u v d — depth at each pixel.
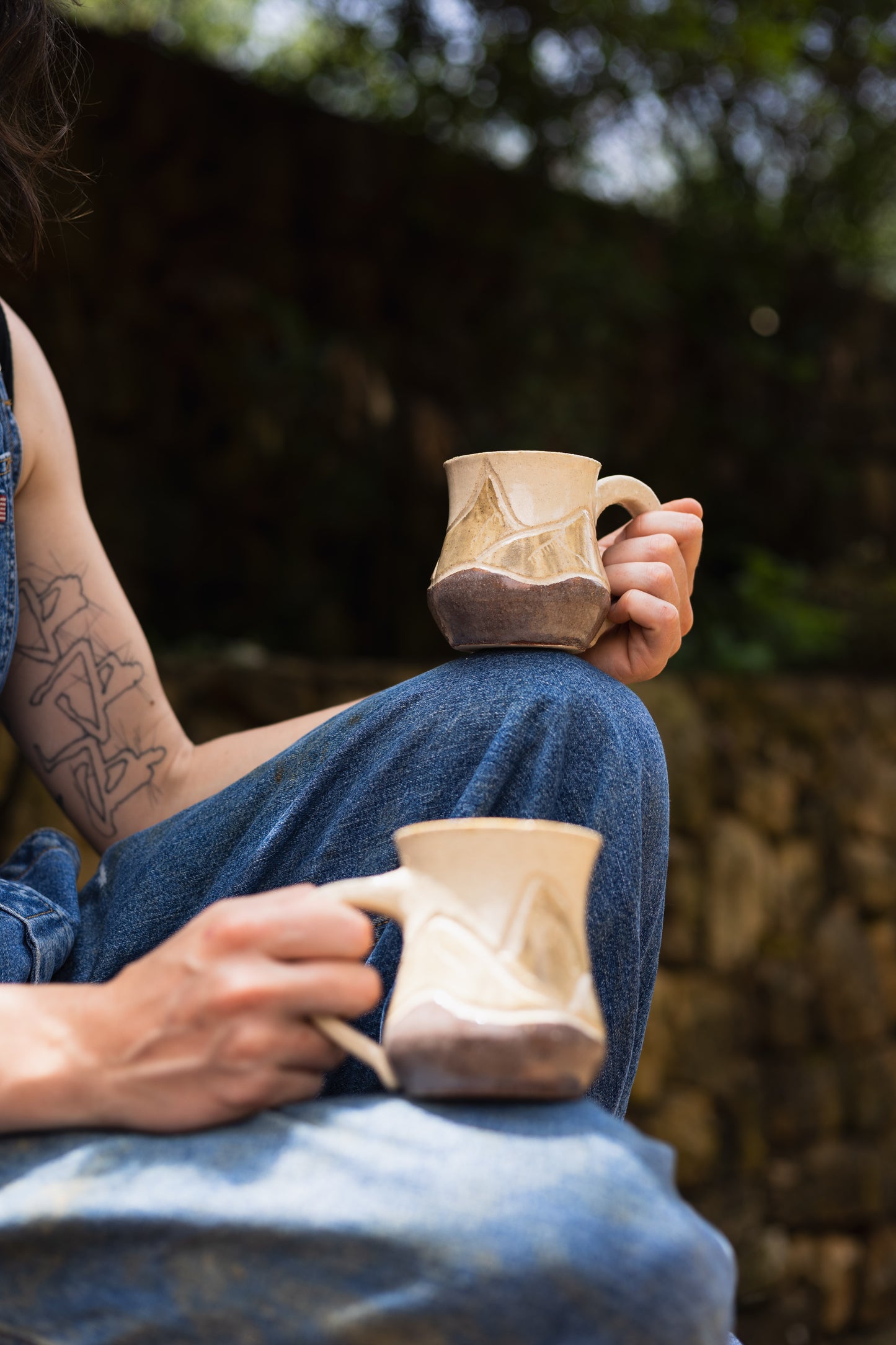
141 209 4.43
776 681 3.91
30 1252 0.54
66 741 0.99
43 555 0.99
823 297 6.18
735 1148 3.37
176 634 4.64
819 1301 3.49
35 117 0.98
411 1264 0.48
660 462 5.80
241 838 0.80
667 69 4.65
